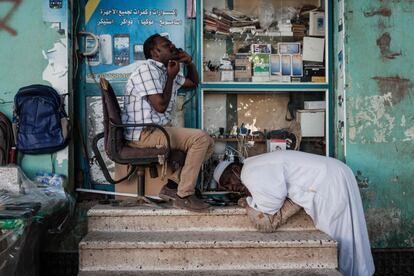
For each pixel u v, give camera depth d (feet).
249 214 12.57
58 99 13.46
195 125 15.01
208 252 11.81
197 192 14.16
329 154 15.17
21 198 12.11
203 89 15.02
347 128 14.26
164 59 13.09
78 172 14.67
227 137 15.46
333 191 12.31
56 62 13.80
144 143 12.69
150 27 14.88
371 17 14.33
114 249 11.71
